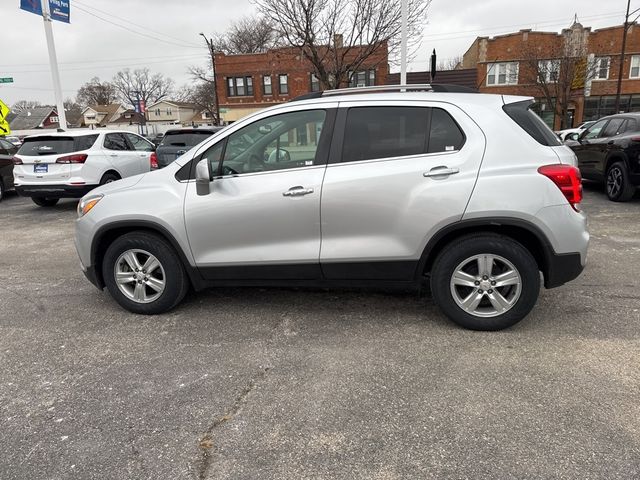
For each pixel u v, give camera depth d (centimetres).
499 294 353
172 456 239
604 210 812
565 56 3181
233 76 3806
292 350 344
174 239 387
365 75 2797
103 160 940
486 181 335
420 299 431
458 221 340
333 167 360
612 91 3438
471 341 348
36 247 688
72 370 326
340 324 385
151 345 359
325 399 283
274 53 2006
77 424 266
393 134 356
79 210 420
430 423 258
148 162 1078
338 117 364
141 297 410
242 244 380
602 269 503
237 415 270
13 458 240
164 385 304
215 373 316
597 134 983
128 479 224
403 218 349
